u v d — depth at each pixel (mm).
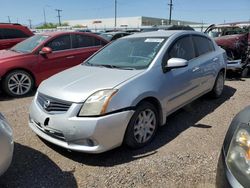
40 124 3469
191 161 3258
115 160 3322
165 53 4066
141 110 3488
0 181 2938
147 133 3668
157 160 3287
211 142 3770
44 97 3533
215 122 4516
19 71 6277
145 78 3607
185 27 15328
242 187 1807
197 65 4715
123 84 3354
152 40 4387
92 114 3096
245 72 8344
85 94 3207
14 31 9039
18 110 5301
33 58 6453
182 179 2936
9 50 7160
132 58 4152
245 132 1994
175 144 3713
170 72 4008
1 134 2533
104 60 4418
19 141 3863
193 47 4840
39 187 2844
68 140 3189
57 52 6875
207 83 5180
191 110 5125
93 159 3357
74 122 3115
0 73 6027
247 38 8242
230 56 7973
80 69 4191
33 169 3166
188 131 4148
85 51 7371
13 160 3348
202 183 2877
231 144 2037
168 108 4012
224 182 1928
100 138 3105
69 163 3285
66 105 3232
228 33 9523
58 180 2959
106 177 2986
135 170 3094
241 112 2354
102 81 3459
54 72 6836
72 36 7199
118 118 3191
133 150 3553
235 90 6688
